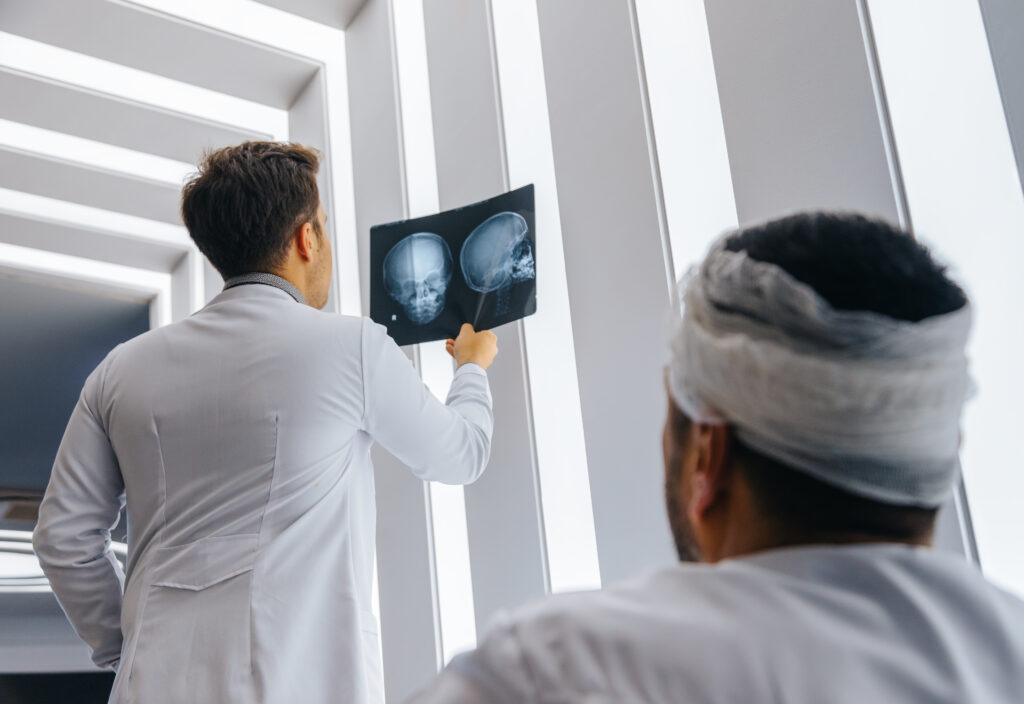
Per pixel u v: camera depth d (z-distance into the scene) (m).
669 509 0.74
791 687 0.55
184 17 2.87
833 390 0.60
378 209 2.75
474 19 2.49
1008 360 1.35
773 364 0.62
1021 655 0.60
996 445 1.35
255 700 1.37
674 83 1.92
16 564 5.75
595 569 1.97
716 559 0.69
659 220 1.89
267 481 1.48
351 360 1.53
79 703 6.89
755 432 0.64
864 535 0.64
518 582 2.10
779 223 0.70
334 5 2.95
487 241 2.19
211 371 1.53
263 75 3.11
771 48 1.69
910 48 1.49
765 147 1.68
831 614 0.59
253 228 1.62
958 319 0.63
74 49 2.94
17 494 5.67
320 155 1.78
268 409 1.49
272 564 1.45
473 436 1.71
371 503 1.63
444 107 2.55
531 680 0.58
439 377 2.38
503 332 2.23
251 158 1.65
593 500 1.93
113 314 4.13
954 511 1.34
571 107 2.13
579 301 2.04
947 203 1.42
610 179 2.01
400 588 2.45
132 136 3.25
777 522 0.65
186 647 1.41
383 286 2.30
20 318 4.11
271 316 1.56
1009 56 1.35
